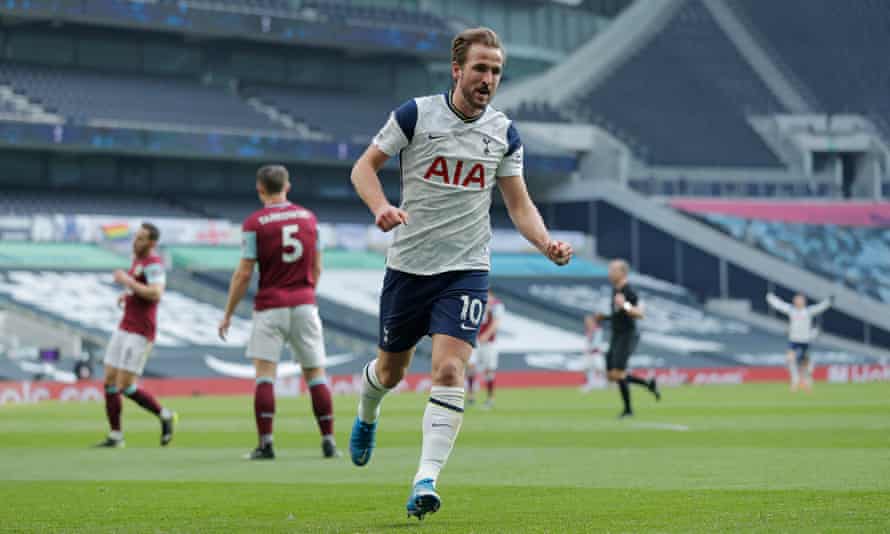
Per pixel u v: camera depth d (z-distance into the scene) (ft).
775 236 263.90
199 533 29.53
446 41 267.18
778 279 259.60
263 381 53.62
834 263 261.44
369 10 274.77
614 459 50.37
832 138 288.10
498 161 33.30
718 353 227.40
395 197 269.85
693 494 36.27
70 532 30.12
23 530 30.63
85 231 218.59
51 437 73.00
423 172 32.73
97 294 198.70
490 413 98.94
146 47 252.42
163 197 245.04
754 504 33.27
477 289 32.89
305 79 269.44
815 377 213.87
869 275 260.83
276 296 53.21
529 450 56.34
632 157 280.31
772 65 306.14
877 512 30.78
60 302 192.13
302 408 115.85
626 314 90.48
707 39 307.17
